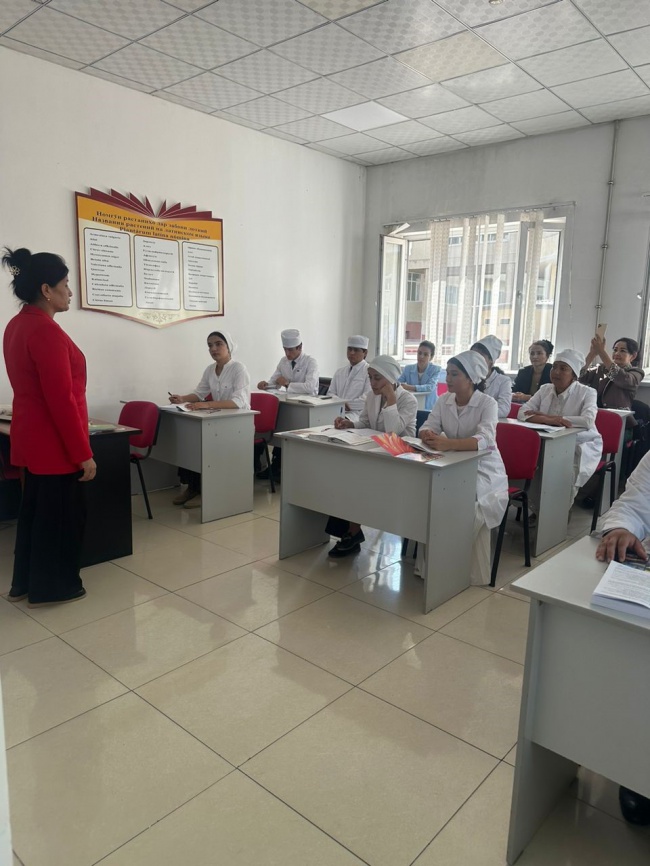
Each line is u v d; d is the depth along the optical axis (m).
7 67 3.45
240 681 2.06
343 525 3.19
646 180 4.55
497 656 2.24
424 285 6.05
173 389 4.57
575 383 3.79
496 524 2.84
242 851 1.39
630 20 3.14
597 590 1.22
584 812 1.52
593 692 1.25
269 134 5.02
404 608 2.62
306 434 3.01
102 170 3.96
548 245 5.14
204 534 3.52
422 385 5.26
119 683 2.03
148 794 1.55
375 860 1.37
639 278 4.66
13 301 3.58
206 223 4.63
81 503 2.57
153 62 3.65
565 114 4.51
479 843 1.43
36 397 2.37
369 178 6.03
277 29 3.26
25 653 2.21
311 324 5.70
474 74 3.83
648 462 1.57
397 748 1.74
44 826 1.45
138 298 4.26
